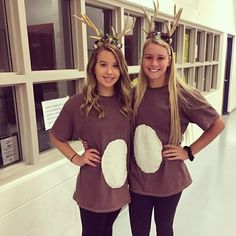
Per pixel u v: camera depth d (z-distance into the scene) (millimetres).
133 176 1326
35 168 1588
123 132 1224
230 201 2613
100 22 2178
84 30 1850
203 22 4160
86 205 1236
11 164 1567
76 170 1850
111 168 1204
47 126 1736
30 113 1532
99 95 1203
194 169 3418
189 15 3566
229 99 6984
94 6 2076
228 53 6625
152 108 1228
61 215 1775
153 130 1240
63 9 1808
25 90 1492
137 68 2498
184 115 1260
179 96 1227
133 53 2627
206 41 4887
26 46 1447
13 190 1414
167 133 1250
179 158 1276
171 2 2955
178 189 1296
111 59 1148
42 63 1674
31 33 1566
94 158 1193
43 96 1718
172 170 1278
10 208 1414
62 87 1866
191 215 2377
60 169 1712
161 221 1404
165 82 1249
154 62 1179
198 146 1307
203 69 4738
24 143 1586
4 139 1520
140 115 1247
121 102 1229
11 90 1510
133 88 1297
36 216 1580
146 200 1362
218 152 4086
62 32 1821
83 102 1186
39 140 1737
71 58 1916
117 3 2146
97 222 1277
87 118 1173
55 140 1285
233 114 7016
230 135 5066
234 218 2334
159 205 1359
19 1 1374
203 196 2707
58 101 1800
